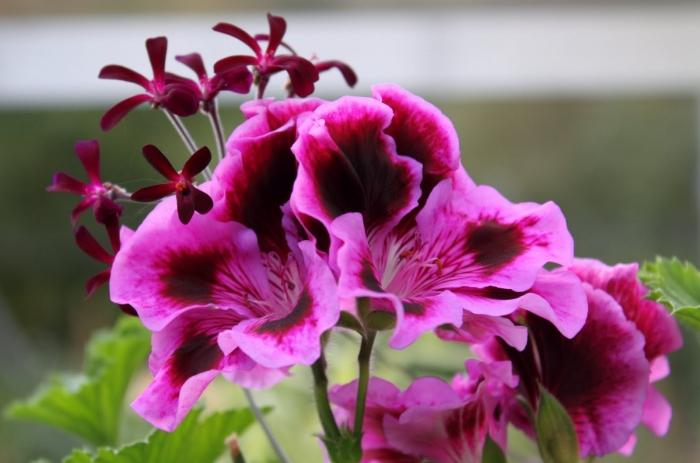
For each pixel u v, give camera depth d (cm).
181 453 54
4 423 159
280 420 80
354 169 46
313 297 44
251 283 47
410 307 45
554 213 47
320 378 46
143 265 46
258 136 47
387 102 48
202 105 48
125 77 48
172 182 46
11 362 192
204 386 45
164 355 47
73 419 63
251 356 44
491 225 47
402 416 47
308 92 48
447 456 49
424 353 85
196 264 46
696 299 53
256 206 47
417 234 48
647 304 50
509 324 46
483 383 48
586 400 49
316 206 45
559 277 47
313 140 46
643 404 49
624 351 48
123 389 64
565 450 47
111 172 236
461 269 47
